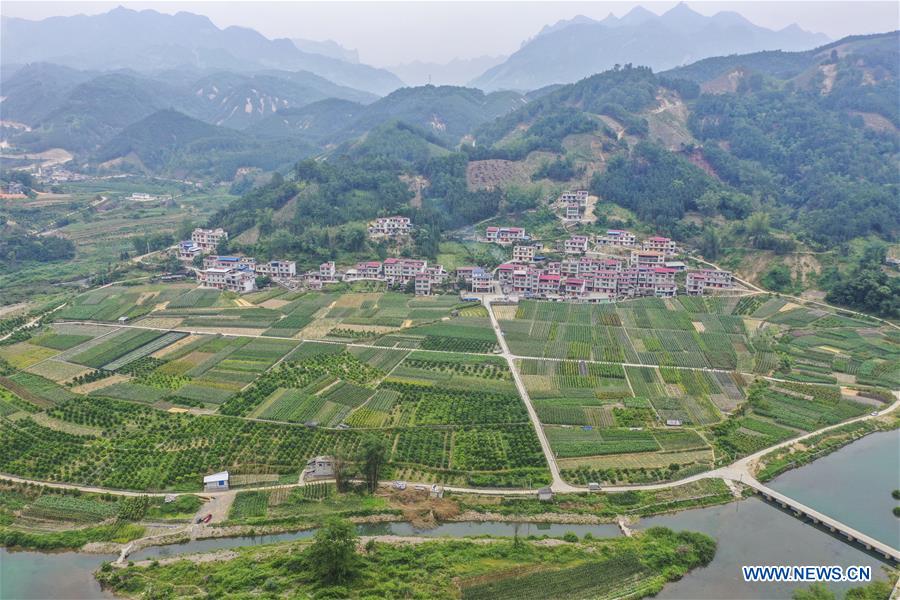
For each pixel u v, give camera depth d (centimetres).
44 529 10625
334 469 11950
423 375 16562
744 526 10806
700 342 18688
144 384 15950
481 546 9975
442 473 12162
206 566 9519
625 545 10056
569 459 12681
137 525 10700
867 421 14388
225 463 12394
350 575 9194
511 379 16388
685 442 13300
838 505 11262
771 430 13875
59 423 14012
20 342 18788
